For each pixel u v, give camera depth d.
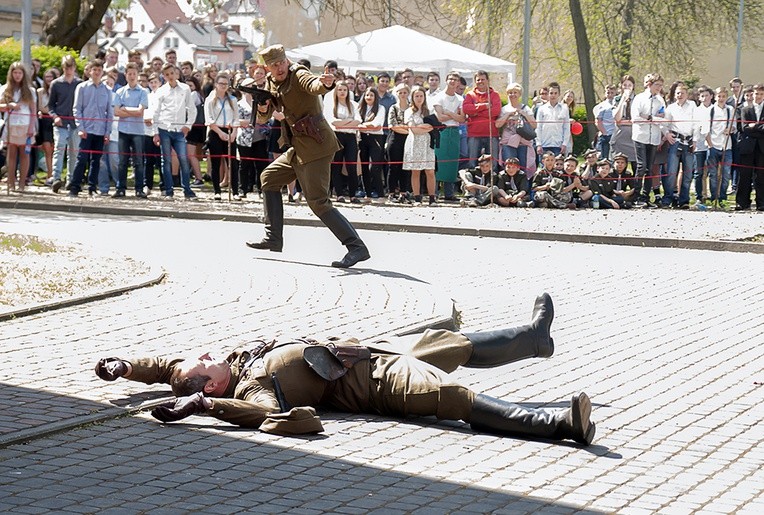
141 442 7.06
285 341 7.83
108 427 7.39
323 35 59.25
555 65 57.62
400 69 36.25
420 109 24.97
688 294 14.10
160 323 10.80
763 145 25.27
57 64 28.97
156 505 5.89
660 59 53.16
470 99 25.53
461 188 27.16
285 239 18.59
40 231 18.38
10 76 23.91
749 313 12.78
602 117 27.50
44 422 7.30
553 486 6.44
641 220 22.45
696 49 55.91
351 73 39.91
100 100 24.05
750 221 22.66
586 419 7.27
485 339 8.16
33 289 12.30
